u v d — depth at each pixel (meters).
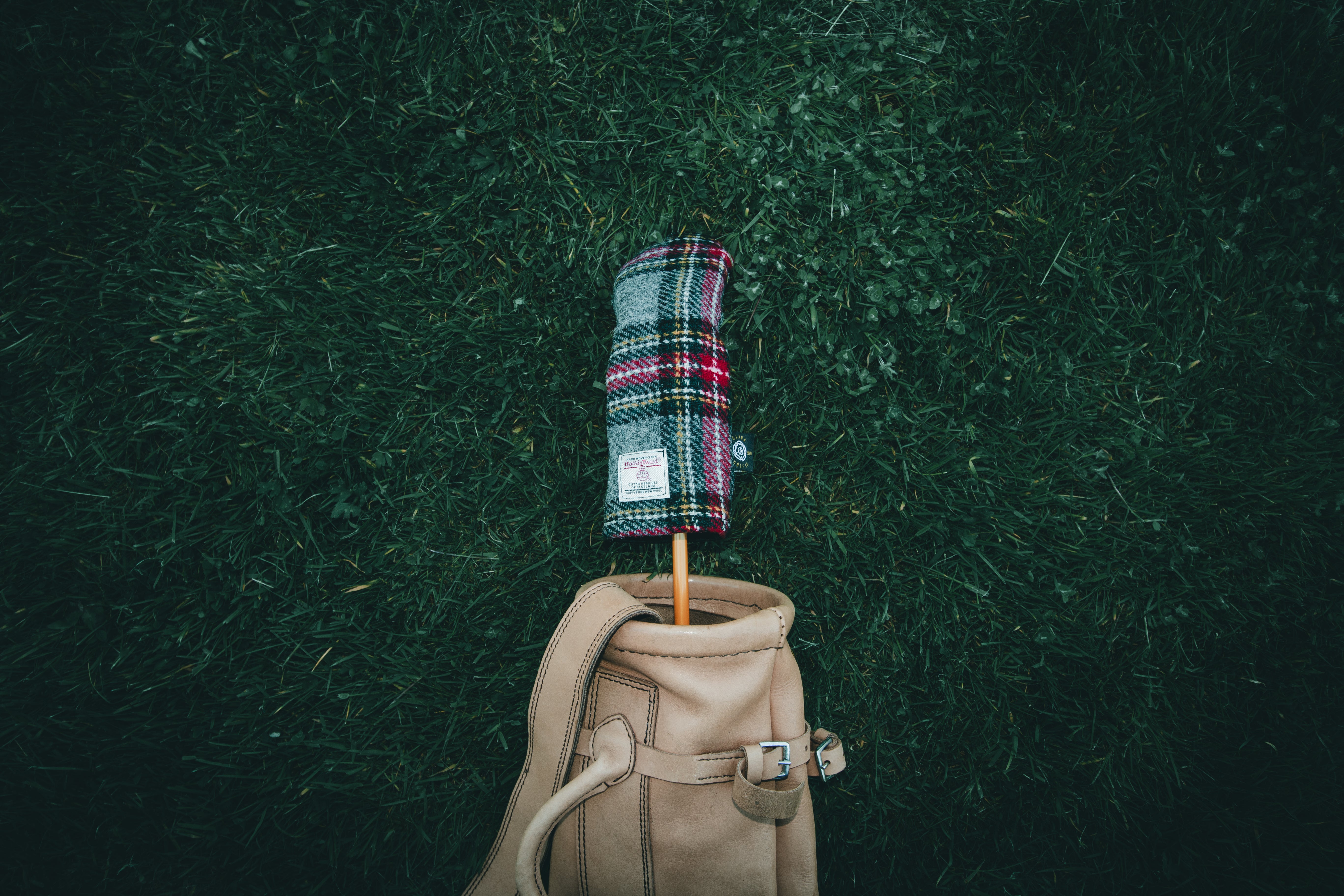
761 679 1.07
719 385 1.23
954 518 1.49
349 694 1.42
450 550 1.46
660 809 1.07
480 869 1.30
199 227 1.49
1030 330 1.55
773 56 1.53
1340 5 1.57
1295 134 1.59
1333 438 1.57
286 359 1.48
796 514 1.49
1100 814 1.47
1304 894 1.46
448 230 1.51
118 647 1.43
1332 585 1.56
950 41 1.57
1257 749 1.51
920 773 1.47
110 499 1.44
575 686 1.10
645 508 1.18
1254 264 1.59
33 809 1.37
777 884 1.16
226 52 1.50
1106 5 1.55
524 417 1.49
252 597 1.44
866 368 1.50
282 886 1.40
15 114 1.48
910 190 1.53
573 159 1.51
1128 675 1.51
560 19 1.53
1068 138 1.56
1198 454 1.55
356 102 1.50
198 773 1.41
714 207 1.52
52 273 1.47
